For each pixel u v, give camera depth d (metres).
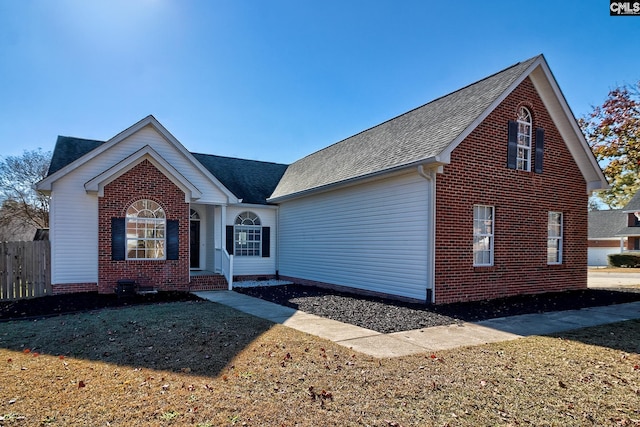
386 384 4.51
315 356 5.62
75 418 3.64
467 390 4.34
